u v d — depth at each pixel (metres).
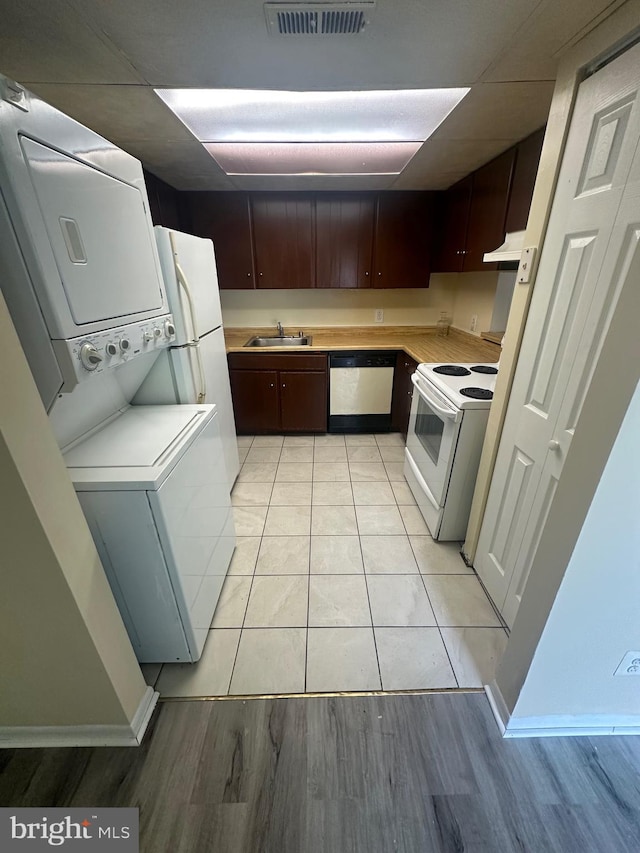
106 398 1.51
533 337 1.35
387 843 1.01
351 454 3.15
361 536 2.17
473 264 2.48
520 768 1.16
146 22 1.05
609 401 0.80
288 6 0.99
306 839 1.02
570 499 0.93
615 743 1.21
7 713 1.16
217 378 2.27
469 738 1.23
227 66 1.28
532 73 1.32
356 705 1.32
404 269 3.27
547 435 1.28
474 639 1.56
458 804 1.08
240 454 3.16
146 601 1.29
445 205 2.97
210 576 1.59
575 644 1.08
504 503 1.60
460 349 3.02
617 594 0.99
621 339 0.77
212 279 2.20
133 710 1.22
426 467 2.23
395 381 3.30
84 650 1.04
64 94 1.47
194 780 1.13
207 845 1.01
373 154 2.15
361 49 1.19
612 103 0.97
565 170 1.17
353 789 1.11
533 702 1.19
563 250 1.18
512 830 1.03
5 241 0.81
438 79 1.37
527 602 1.13
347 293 3.62
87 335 1.02
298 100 1.54
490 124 1.74
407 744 1.21
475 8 0.99
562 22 1.02
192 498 1.40
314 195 3.04
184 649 1.41
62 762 1.17
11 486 0.81
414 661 1.47
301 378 3.22
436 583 1.84
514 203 1.96
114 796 1.10
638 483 0.84
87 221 1.03
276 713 1.30
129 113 1.65
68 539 0.95
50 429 0.89
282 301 3.63
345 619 1.65
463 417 1.78
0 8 0.97
